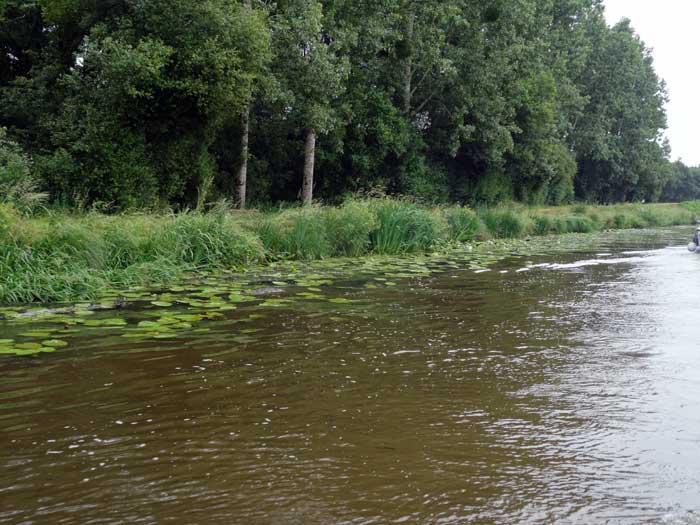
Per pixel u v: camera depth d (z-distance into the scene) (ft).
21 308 22.62
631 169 176.65
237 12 54.24
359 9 77.25
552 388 13.32
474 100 97.91
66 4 55.57
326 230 44.75
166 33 52.49
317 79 63.98
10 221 27.53
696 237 52.70
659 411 11.91
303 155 80.64
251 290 27.45
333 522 7.67
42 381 13.56
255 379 13.83
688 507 8.18
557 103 128.98
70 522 7.63
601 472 9.21
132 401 12.27
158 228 33.73
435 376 14.16
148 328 19.20
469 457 9.70
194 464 9.35
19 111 59.26
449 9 86.43
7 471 9.07
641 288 29.30
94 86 53.62
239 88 53.52
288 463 9.40
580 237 75.61
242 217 42.37
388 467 9.29
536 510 8.04
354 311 22.62
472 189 113.39
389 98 92.43
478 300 25.48
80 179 49.39
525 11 96.73
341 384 13.50
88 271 27.53
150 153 55.62
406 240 50.19
